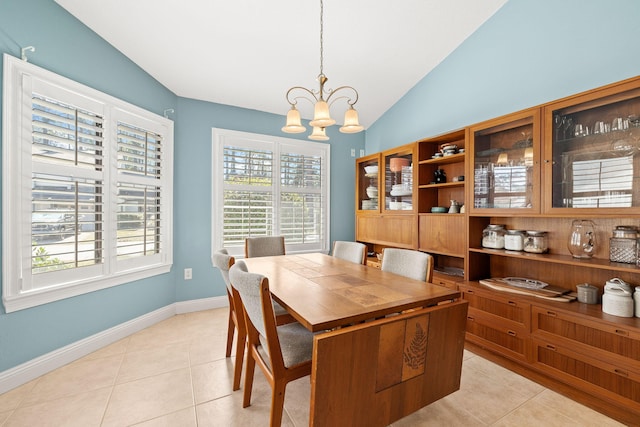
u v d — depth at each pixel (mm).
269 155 3582
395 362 1267
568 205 1925
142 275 2670
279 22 2285
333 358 1086
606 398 1628
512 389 1812
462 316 1493
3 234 1720
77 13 2070
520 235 2295
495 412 1596
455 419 1537
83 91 2127
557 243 2197
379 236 3615
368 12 2285
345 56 2762
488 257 2650
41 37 1896
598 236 1969
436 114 3100
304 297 1435
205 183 3205
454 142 2961
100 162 2320
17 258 1775
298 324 1735
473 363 2145
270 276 1872
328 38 2508
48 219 1944
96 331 2283
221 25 2264
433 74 3127
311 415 1070
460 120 2844
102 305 2330
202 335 2570
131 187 2566
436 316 1393
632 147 1674
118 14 2100
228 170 3322
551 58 2160
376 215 3662
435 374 1417
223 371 1997
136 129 2611
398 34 2570
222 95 3154
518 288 2174
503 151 2318
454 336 1475
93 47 2227
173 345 2377
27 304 1827
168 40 2377
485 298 2264
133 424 1484
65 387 1786
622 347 1573
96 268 2258
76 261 2107
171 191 2961
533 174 2057
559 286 2203
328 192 4004
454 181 2785
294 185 3760
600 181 1795
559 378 1819
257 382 1879
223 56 2604
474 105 2707
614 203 1736
